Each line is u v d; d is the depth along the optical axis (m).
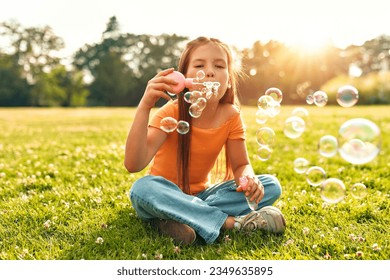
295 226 2.51
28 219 2.67
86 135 8.09
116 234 2.38
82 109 26.41
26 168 4.34
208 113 2.59
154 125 2.50
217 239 2.37
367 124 2.53
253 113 14.24
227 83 2.56
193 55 2.53
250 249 2.23
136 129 2.29
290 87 31.75
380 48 36.06
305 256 2.15
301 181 3.69
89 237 2.37
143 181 2.35
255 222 2.39
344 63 33.12
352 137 2.51
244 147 2.69
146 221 2.54
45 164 4.54
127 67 43.12
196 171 2.66
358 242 2.30
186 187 2.61
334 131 7.65
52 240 2.37
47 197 3.14
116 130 9.16
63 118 15.56
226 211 2.49
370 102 27.03
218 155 2.80
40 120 14.38
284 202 2.94
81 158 4.87
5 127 11.04
